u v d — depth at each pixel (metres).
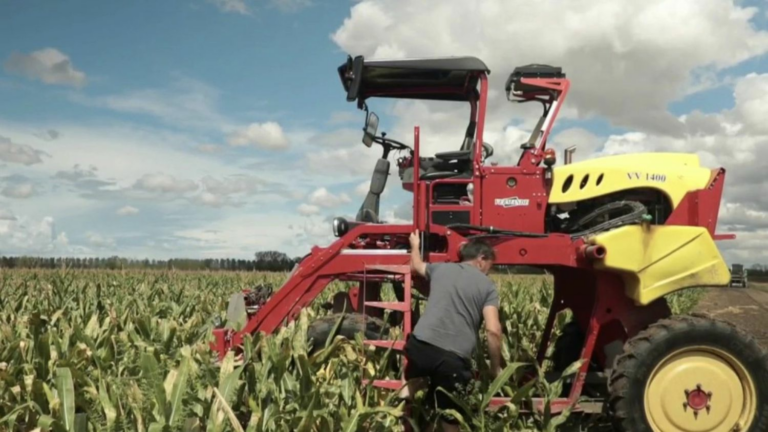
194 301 10.39
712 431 4.46
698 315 4.58
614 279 4.84
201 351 4.82
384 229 5.09
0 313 7.97
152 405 3.87
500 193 5.04
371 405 4.54
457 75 5.33
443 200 5.16
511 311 7.87
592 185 5.07
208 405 3.87
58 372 3.88
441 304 4.31
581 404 4.86
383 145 5.82
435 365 4.21
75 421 3.56
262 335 4.85
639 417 4.36
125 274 17.02
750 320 14.29
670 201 5.11
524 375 5.31
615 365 4.47
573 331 6.05
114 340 5.70
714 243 4.74
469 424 4.48
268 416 3.89
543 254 4.86
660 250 4.68
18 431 4.07
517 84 5.22
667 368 4.45
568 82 5.19
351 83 5.41
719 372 4.46
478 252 4.55
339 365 4.71
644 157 5.37
